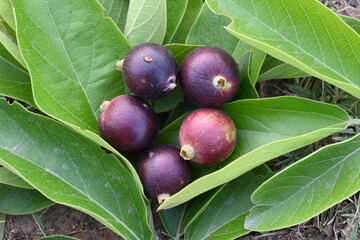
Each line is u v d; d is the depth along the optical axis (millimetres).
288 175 306
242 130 322
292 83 383
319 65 309
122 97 308
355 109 363
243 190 335
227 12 310
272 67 353
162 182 307
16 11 308
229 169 291
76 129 300
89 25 324
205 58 304
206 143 298
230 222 332
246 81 326
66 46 321
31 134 313
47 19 318
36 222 355
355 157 309
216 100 307
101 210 313
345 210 352
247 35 306
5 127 310
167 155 309
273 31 309
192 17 365
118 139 305
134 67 302
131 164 311
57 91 316
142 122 305
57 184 309
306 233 355
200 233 333
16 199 345
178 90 344
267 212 307
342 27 303
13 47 328
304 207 303
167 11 349
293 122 314
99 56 327
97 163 319
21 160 307
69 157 316
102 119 307
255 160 296
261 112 319
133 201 319
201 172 325
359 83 310
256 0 309
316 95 375
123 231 313
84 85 324
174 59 310
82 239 358
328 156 309
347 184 304
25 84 339
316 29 307
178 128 334
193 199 336
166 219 338
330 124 310
